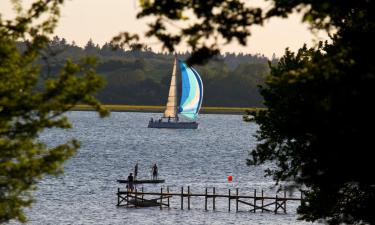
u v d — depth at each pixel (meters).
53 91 59.97
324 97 52.62
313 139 56.47
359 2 53.50
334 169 54.12
